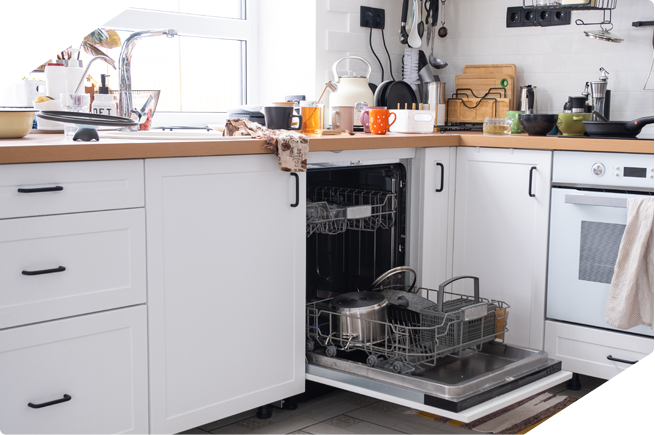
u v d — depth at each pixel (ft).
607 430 7.16
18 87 7.58
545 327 8.30
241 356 6.64
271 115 7.45
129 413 5.87
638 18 9.26
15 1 7.17
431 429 7.18
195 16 9.58
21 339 5.18
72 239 5.37
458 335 6.97
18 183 5.03
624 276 7.38
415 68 10.56
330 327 7.30
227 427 7.14
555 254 8.11
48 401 5.37
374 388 6.66
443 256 8.90
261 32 10.34
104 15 8.61
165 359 6.05
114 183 5.54
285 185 6.81
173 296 6.04
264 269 6.73
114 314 5.66
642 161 7.38
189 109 9.89
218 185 6.24
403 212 8.49
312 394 7.75
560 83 10.00
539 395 8.13
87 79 7.88
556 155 7.99
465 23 10.81
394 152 8.11
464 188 8.86
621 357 7.73
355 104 9.07
